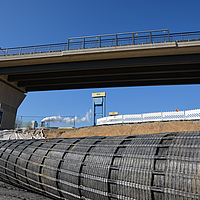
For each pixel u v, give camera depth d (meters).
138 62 30.27
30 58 31.78
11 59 32.25
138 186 2.48
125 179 2.66
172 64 30.45
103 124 25.59
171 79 33.84
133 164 2.71
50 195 3.95
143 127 21.48
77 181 3.23
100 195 2.88
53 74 36.19
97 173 3.02
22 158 4.80
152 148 2.75
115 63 31.14
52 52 31.20
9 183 5.72
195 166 2.17
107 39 30.08
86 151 3.54
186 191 2.11
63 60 32.25
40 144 4.94
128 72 32.66
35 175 4.16
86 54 30.30
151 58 29.84
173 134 2.88
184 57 28.66
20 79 37.59
